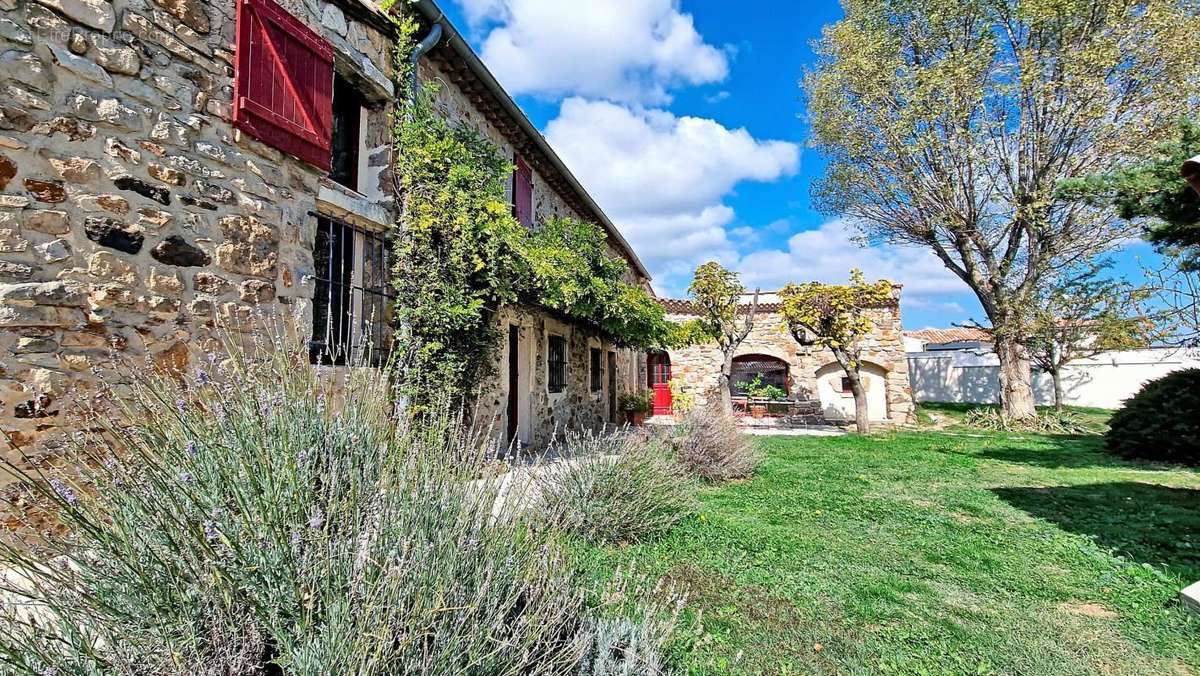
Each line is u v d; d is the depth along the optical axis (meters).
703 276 12.98
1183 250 6.07
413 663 1.25
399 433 2.03
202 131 3.32
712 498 5.40
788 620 2.71
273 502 1.46
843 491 5.79
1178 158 4.64
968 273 13.68
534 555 1.87
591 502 3.80
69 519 1.55
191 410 1.87
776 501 5.29
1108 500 5.30
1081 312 12.52
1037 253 12.53
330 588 1.33
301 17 4.08
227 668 1.31
